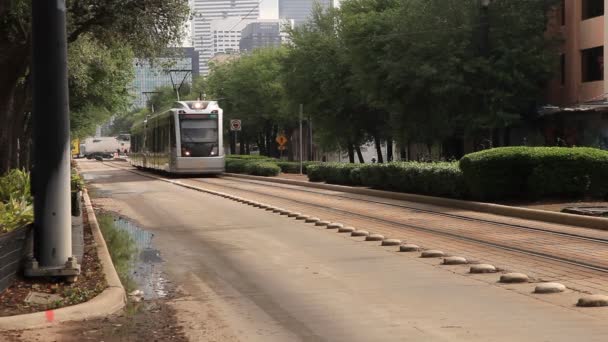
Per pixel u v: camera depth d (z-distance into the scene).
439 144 43.06
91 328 7.46
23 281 9.15
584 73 38.03
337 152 59.62
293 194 27.75
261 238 14.59
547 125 38.59
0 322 7.33
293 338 6.98
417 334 6.91
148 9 19.47
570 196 19.25
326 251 12.54
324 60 47.16
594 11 37.28
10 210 11.71
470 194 21.08
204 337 7.09
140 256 12.60
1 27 18.78
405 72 35.12
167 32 20.14
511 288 8.94
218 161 43.75
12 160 23.77
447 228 15.38
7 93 18.78
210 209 21.77
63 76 9.44
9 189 15.03
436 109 36.50
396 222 16.80
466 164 19.92
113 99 46.91
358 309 8.07
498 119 34.59
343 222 17.19
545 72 35.34
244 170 49.03
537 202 19.20
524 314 7.55
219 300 8.82
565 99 38.94
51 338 7.03
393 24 36.47
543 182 18.88
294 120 61.47
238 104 68.75
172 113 44.06
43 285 9.07
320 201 23.88
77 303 8.17
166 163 45.72
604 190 18.91
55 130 9.38
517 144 40.97
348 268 10.76
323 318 7.72
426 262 11.09
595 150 19.00
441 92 34.22
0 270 8.31
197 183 37.75
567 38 38.78
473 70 33.75
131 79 46.62
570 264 10.47
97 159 116.19
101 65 31.53
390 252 12.23
